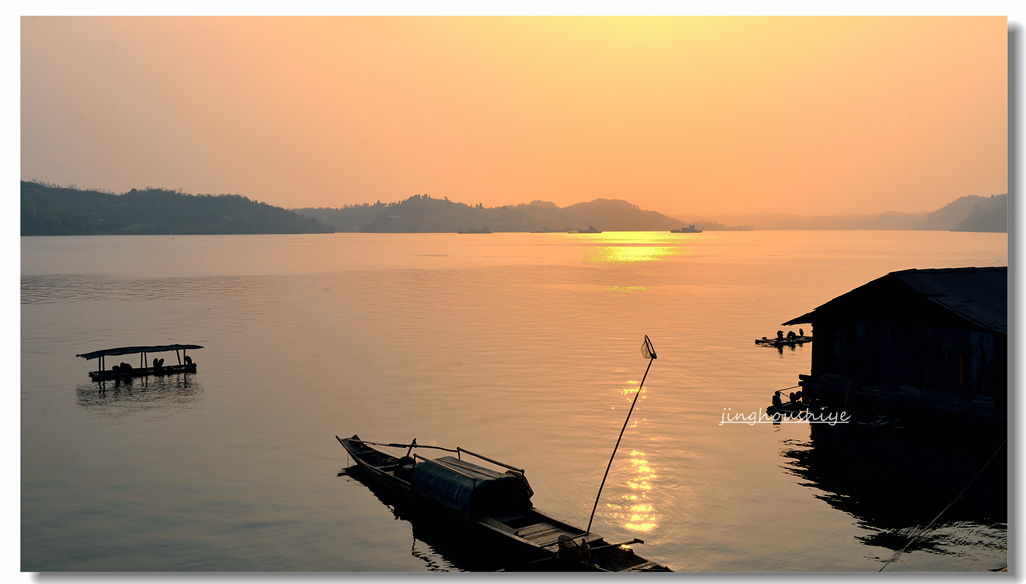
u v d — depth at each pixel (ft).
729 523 73.82
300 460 95.04
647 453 96.53
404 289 358.02
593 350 177.88
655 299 303.68
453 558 67.21
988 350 101.30
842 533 70.95
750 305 278.26
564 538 64.49
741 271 486.38
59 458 95.66
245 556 67.41
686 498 80.53
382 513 78.18
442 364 160.15
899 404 109.81
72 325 224.33
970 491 81.71
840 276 432.25
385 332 209.87
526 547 65.46
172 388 137.90
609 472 89.10
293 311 262.67
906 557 65.77
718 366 157.58
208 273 474.49
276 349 181.27
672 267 542.16
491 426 110.01
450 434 106.01
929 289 111.65
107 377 147.54
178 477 88.48
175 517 76.43
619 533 71.67
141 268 525.75
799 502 79.05
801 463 91.91
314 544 70.28
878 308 116.06
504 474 75.92
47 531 72.79
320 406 123.03
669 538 70.28
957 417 102.83
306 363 162.30
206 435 106.11
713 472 88.99
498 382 141.08
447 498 74.59
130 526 74.13
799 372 150.71
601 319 238.07
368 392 133.08
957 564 64.03
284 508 79.20
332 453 98.07
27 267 531.91
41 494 82.69
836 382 120.57
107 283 390.83
